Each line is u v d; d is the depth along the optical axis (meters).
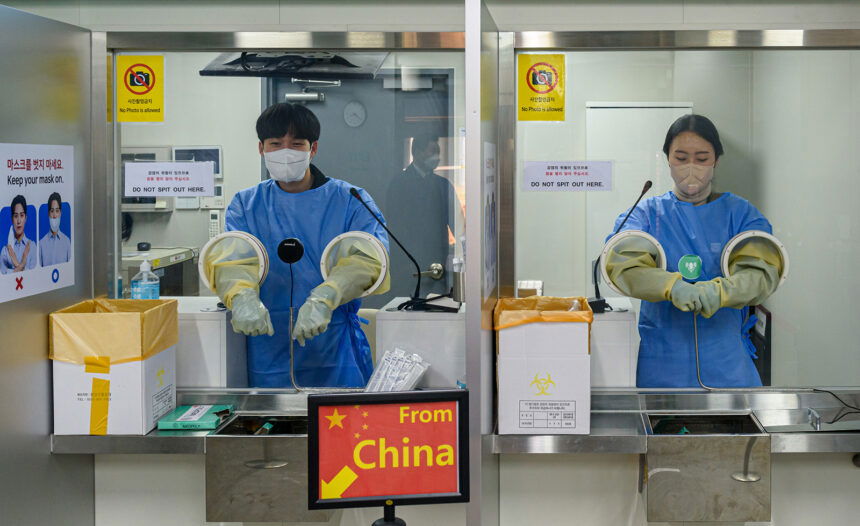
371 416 2.00
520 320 2.59
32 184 2.59
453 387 2.97
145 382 2.68
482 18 2.35
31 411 2.59
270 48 2.93
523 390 2.61
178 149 2.98
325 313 2.98
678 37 2.84
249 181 2.98
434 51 2.92
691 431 2.85
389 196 2.97
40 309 2.64
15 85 2.49
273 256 2.99
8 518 2.49
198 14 2.93
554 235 2.93
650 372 2.94
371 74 2.94
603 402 2.92
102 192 2.97
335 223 2.98
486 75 2.47
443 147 2.94
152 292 3.01
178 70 2.96
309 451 1.98
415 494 2.01
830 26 2.81
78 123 2.87
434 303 2.97
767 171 2.88
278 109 2.95
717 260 2.90
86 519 2.96
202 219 2.99
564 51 2.89
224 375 3.01
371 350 2.99
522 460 2.90
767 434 2.53
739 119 2.87
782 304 2.90
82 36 2.88
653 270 2.92
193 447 2.67
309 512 2.60
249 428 2.91
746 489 2.52
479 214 2.32
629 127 2.89
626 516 2.90
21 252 2.54
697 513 2.54
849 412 2.86
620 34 2.85
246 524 2.99
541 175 2.92
